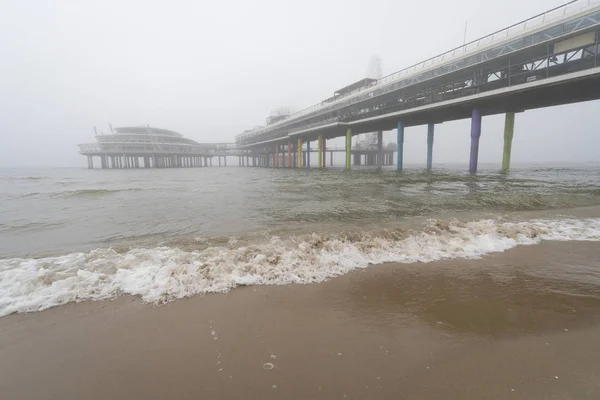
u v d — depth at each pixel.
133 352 2.74
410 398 2.15
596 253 5.68
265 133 90.88
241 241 6.31
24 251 5.90
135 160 122.94
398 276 4.58
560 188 16.58
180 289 4.05
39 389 2.30
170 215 9.77
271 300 3.79
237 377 2.40
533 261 5.23
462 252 5.71
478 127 30.59
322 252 5.48
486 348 2.75
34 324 3.24
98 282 4.21
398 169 42.22
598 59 20.50
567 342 2.84
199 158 161.88
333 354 2.68
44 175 53.59
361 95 43.22
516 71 25.92
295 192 16.80
